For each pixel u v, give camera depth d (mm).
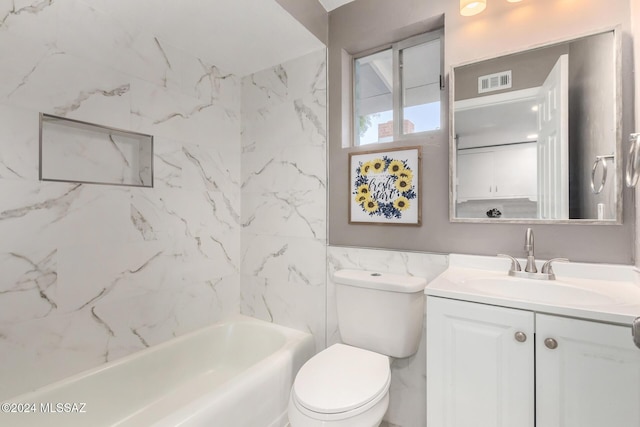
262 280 2037
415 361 1495
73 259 1335
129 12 1428
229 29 1590
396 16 1604
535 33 1271
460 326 1007
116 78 1474
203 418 1100
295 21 1531
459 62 1421
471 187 1388
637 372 777
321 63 1810
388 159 1616
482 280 1212
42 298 1246
